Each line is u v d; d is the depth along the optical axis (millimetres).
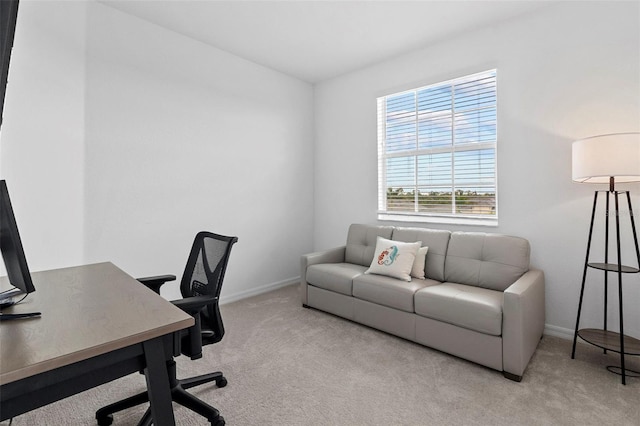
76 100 2494
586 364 2180
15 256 1234
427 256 2945
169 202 3037
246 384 1985
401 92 3537
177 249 3096
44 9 2332
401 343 2527
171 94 3025
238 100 3555
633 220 2219
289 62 3695
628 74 2309
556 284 2635
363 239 3482
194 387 1946
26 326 1083
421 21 2838
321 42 3227
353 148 3990
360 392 1903
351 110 3988
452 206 3268
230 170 3502
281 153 4012
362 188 3930
